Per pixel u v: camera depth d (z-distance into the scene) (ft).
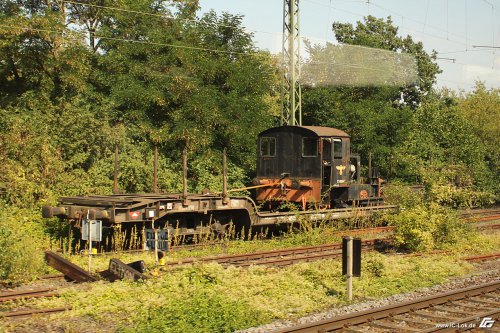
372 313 30.14
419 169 76.13
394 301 35.45
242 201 58.90
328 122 103.96
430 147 102.78
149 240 42.37
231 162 88.33
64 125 70.59
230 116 87.81
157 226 54.19
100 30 87.97
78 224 50.14
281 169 71.31
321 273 41.14
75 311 31.73
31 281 39.29
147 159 76.48
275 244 57.77
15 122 66.08
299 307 33.73
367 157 103.19
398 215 59.41
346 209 66.80
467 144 105.60
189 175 84.38
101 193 67.31
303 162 69.36
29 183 59.47
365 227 68.74
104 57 86.74
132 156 75.05
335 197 71.46
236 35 96.53
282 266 46.44
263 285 38.06
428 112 109.60
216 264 40.52
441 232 58.03
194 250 52.60
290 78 85.71
